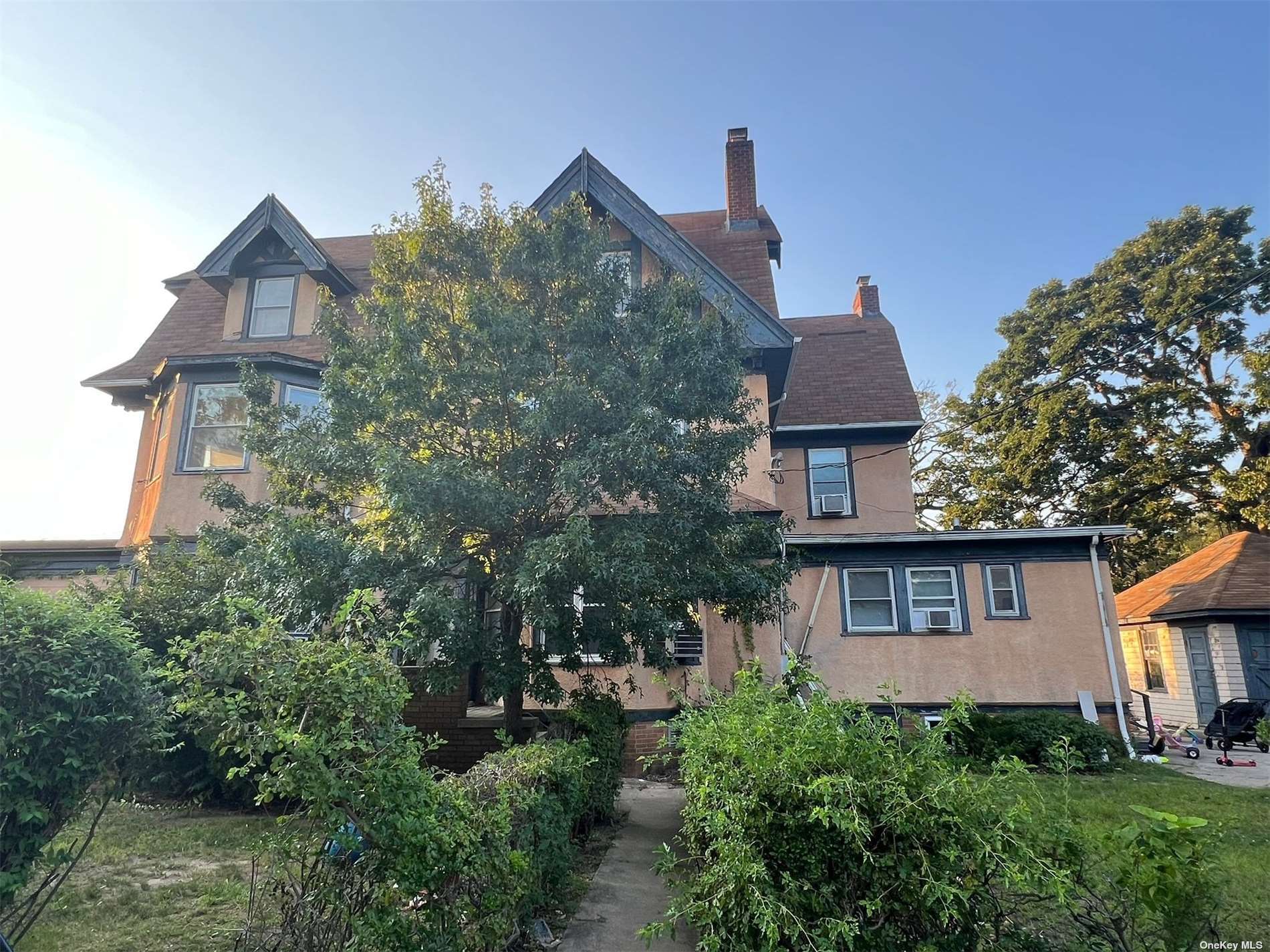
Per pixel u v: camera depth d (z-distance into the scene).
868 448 18.69
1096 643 13.82
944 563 14.57
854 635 14.38
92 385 14.61
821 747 3.33
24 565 15.47
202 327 15.37
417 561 7.36
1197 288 23.64
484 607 9.09
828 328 22.41
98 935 4.67
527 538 7.49
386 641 3.49
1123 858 3.18
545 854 4.90
